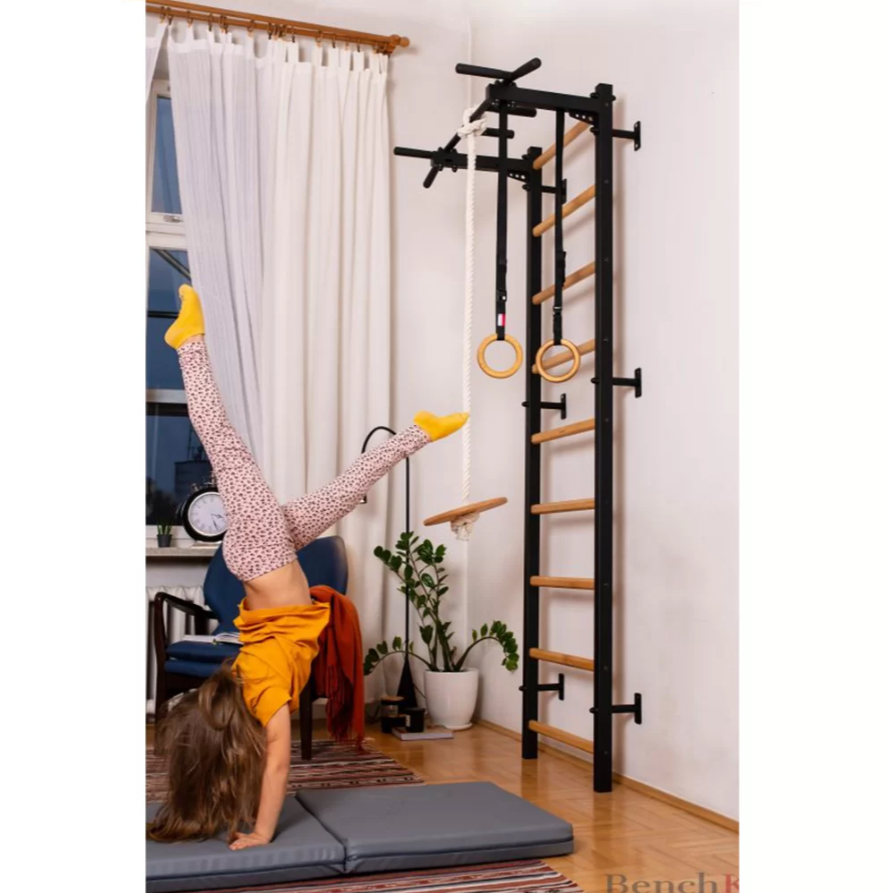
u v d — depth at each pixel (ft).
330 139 15.57
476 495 16.15
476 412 16.28
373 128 15.97
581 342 12.90
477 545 16.05
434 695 14.98
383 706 14.75
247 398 14.79
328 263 15.34
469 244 11.03
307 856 7.51
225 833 7.98
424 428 10.03
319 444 15.07
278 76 15.37
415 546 16.10
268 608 8.71
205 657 12.12
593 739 11.53
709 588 9.92
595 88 11.82
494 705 15.14
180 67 14.93
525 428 13.70
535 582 12.74
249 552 8.71
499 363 15.47
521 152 14.98
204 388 9.07
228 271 14.92
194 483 15.67
